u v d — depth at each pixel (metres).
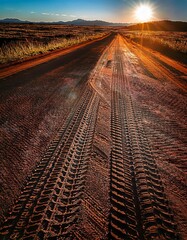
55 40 28.02
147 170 3.16
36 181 2.77
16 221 2.16
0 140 3.74
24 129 4.20
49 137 3.95
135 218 2.30
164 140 4.17
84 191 2.63
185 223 2.29
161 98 7.05
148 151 3.71
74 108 5.48
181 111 5.98
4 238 1.97
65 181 2.79
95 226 2.16
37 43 22.14
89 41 32.97
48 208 2.34
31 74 9.23
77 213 2.30
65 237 2.01
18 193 2.55
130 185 2.81
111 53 18.41
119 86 8.09
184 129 4.77
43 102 5.81
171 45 25.36
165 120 5.21
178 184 2.91
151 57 17.38
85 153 3.48
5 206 2.35
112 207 2.42
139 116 5.32
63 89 7.13
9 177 2.81
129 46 26.58
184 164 3.40
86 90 7.15
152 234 2.12
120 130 4.46
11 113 4.95
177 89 8.38
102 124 4.67
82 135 4.09
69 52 17.84
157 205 2.50
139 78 9.77
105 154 3.52
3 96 6.11
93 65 12.09
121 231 2.13
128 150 3.70
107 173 3.03
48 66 11.27
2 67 10.58
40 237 2.00
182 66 13.98
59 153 3.44
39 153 3.41
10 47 16.02
